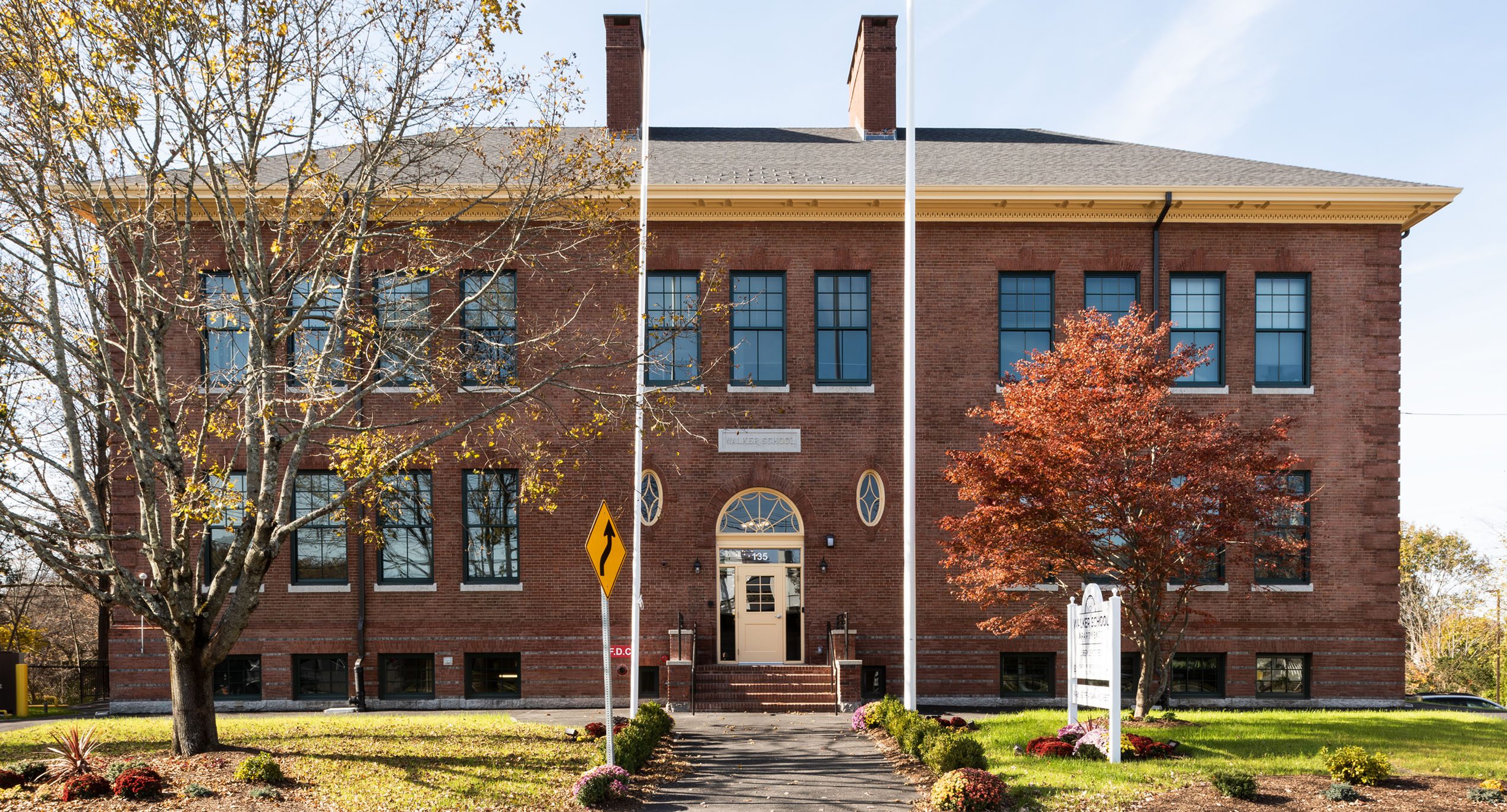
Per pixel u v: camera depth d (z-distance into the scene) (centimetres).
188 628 1345
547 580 2225
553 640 2211
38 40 1319
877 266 2308
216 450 2186
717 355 2275
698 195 2253
